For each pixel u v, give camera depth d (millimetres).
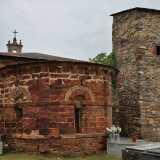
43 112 20406
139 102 27375
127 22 28719
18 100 21578
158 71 28172
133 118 27828
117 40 29641
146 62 27766
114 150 20750
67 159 19422
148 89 27688
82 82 21031
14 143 21578
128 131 28203
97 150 21219
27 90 21047
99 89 21719
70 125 20469
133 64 28016
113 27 30109
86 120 21062
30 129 20781
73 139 20406
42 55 29297
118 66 29406
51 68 20453
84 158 19781
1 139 22125
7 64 23984
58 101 20328
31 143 20656
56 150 20141
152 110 27688
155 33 28219
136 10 27844
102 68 21906
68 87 20609
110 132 21375
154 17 28281
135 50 27844
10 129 22078
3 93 22719
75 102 20797
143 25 27828
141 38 27688
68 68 20688
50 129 20234
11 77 22094
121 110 28906
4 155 20516
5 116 22500
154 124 27672
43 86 20453
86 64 21172
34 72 20797
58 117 20281
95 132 21297
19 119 21562
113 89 29562
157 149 7746
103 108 21828
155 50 28172
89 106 21203
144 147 8055
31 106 20797
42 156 19938
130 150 8000
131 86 28125
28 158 19250
